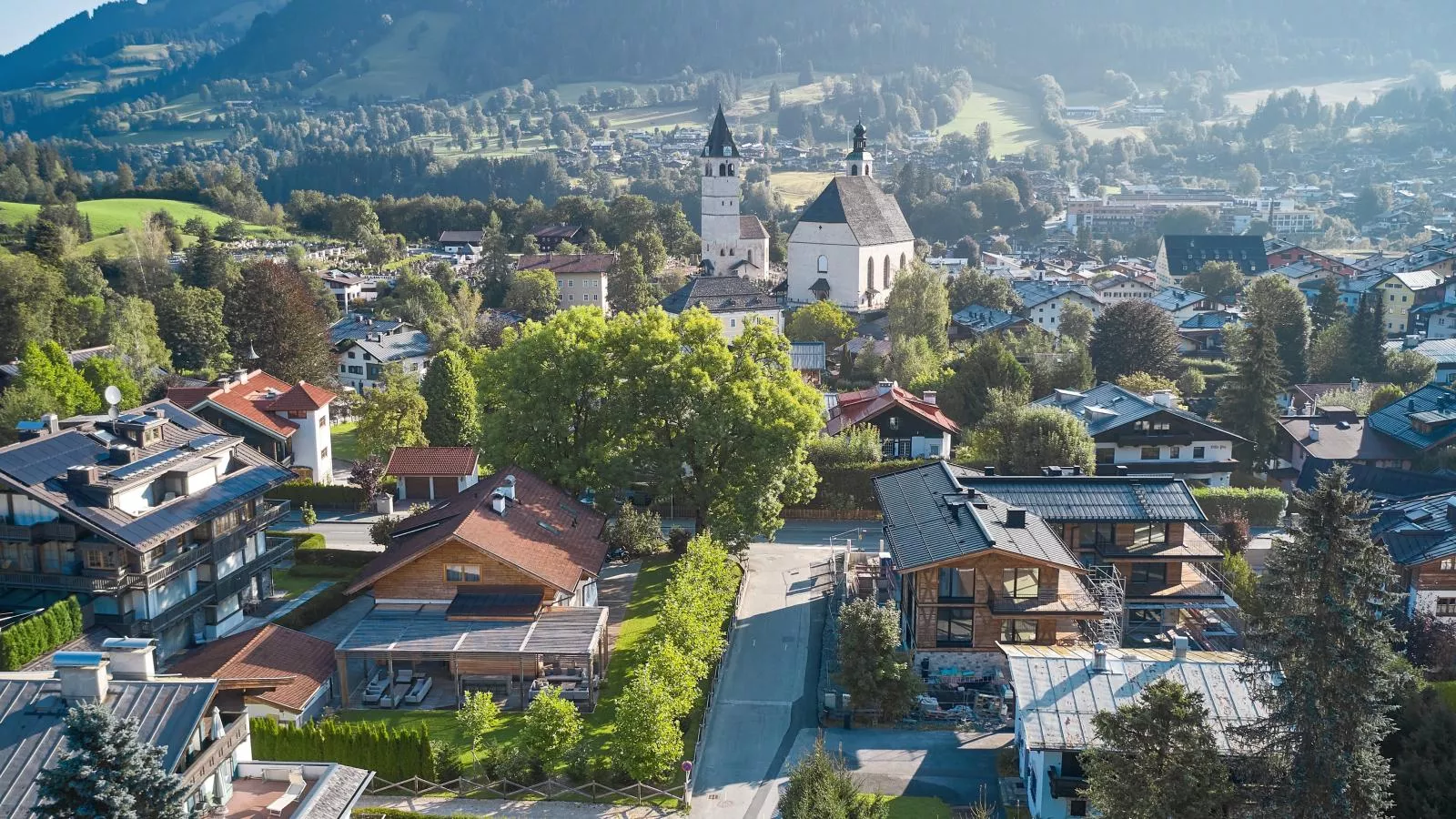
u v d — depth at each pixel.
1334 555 40.59
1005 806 51.53
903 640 67.25
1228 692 50.97
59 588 59.94
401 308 187.62
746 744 57.44
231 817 38.81
